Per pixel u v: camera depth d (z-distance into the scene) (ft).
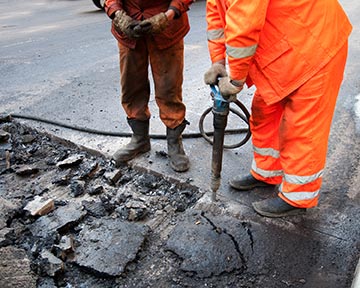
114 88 15.53
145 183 9.55
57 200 8.95
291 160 7.63
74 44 22.12
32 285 6.72
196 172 9.81
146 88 9.95
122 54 9.26
